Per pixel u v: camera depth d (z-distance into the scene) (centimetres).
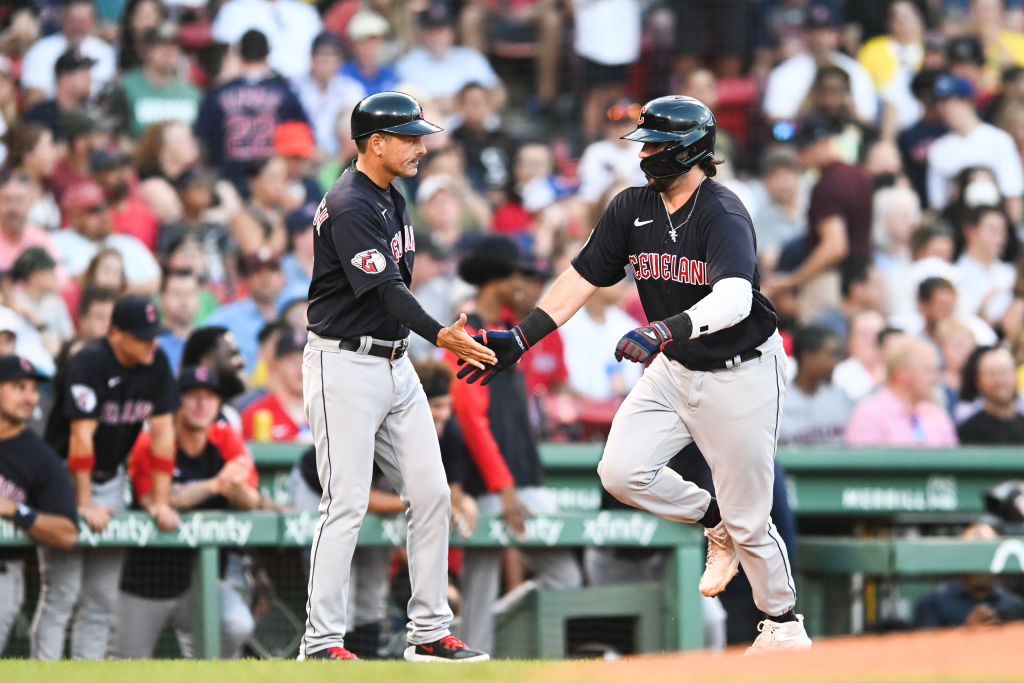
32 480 2094
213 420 2288
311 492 2333
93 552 2169
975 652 1352
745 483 1577
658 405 1609
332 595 1662
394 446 1694
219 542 2208
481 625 2320
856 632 2631
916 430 2961
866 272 3284
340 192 1622
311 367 1658
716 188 1547
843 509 2812
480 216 3400
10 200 2861
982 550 2548
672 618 2420
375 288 1585
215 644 2205
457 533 2258
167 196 3125
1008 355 3008
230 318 2891
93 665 1468
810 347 2964
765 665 1337
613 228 1611
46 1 3453
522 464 2378
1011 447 2912
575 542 2348
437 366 2231
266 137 3356
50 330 2766
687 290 1563
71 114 3147
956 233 3478
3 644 2144
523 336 1611
